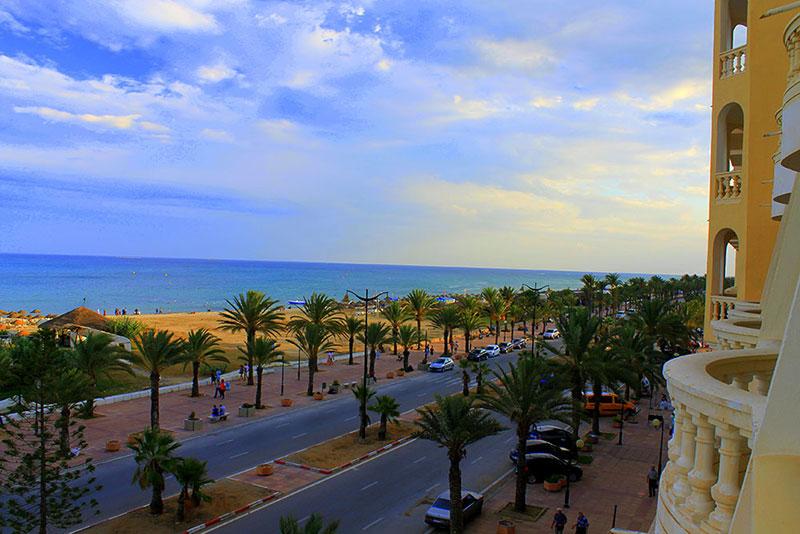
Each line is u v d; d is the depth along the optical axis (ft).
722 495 13.23
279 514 67.46
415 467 85.87
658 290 358.64
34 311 311.88
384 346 212.84
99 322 165.58
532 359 77.30
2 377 60.80
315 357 135.03
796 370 11.22
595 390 102.83
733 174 49.01
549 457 81.61
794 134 17.72
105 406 115.44
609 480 82.53
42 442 55.11
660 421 82.69
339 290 626.23
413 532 63.87
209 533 61.82
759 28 45.68
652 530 21.94
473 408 70.33
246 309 137.28
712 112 51.70
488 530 65.36
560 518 63.00
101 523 63.10
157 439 66.33
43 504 53.98
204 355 130.21
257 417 112.47
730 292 54.29
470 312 201.98
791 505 11.19
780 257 21.57
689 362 17.02
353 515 67.97
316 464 85.10
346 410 120.16
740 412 12.68
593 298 310.04
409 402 129.18
